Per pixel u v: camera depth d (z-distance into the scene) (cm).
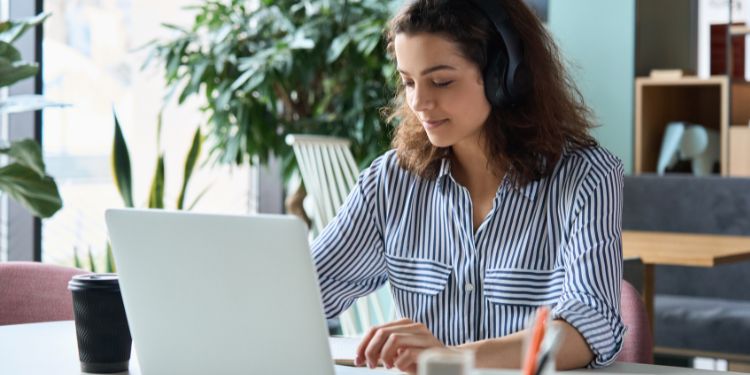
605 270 154
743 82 444
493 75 160
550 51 168
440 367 89
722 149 441
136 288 133
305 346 121
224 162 420
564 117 168
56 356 154
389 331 134
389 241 176
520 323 163
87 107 527
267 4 415
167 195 535
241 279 123
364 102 414
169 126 535
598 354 145
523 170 164
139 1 539
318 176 354
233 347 127
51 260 479
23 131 363
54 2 519
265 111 419
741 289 418
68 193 498
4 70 262
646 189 437
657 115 468
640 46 465
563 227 162
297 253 118
